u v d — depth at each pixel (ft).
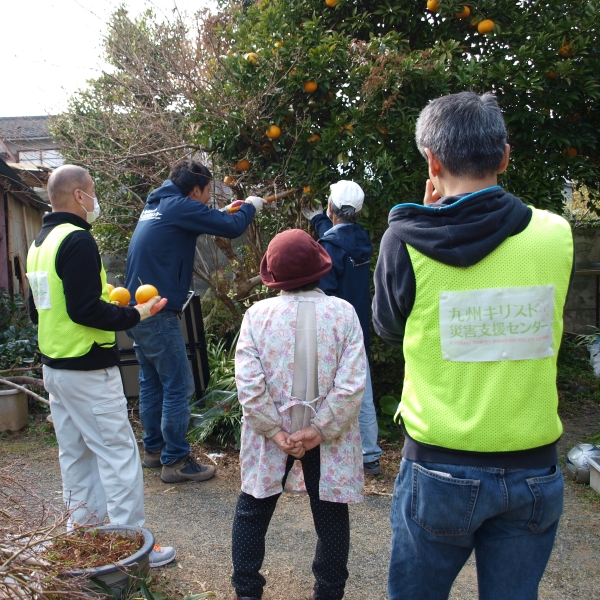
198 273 18.42
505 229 4.99
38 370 19.17
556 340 5.15
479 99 5.41
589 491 11.94
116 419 9.02
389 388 16.67
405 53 15.23
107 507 9.13
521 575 5.08
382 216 15.35
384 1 16.02
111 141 17.90
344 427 7.18
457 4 14.97
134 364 16.78
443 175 5.50
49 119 21.13
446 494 4.97
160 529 10.70
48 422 17.46
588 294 24.93
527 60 14.57
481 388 5.00
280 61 14.42
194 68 15.42
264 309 7.44
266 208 16.21
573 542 10.02
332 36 14.94
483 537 5.27
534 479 4.95
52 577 5.99
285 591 8.69
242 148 15.85
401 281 5.34
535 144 16.14
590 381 19.54
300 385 7.26
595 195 21.15
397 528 5.47
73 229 8.66
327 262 7.60
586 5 15.01
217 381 17.06
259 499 7.59
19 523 7.34
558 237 5.13
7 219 24.88
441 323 5.11
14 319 21.75
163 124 16.37
